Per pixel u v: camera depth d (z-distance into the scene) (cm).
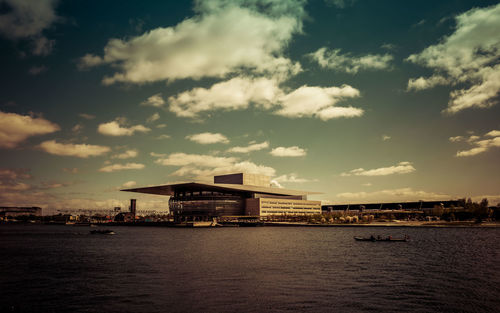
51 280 4625
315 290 3916
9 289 4134
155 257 6719
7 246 9788
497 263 5897
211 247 8619
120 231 19500
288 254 7044
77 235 15800
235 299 3569
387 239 10481
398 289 3978
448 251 7662
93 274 5000
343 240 10894
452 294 3775
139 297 3678
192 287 4069
